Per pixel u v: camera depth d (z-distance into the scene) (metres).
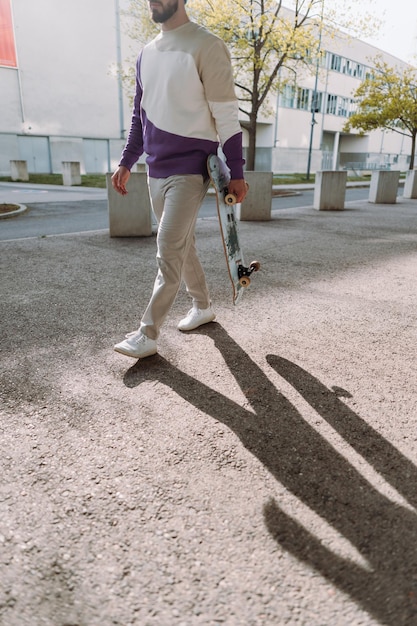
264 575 1.33
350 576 1.33
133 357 2.70
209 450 1.92
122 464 1.81
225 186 2.61
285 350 2.94
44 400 2.27
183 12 2.34
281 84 18.77
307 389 2.45
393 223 9.10
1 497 1.62
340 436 2.04
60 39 26.67
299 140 40.12
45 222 8.64
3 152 26.05
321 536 1.48
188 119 2.39
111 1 27.98
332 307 3.84
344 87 43.56
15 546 1.42
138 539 1.46
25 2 24.91
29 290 4.08
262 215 9.23
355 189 22.44
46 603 1.24
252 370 2.65
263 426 2.10
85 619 1.20
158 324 2.68
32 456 1.85
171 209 2.49
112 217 6.71
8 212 9.57
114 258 5.38
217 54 2.28
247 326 3.34
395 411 2.25
